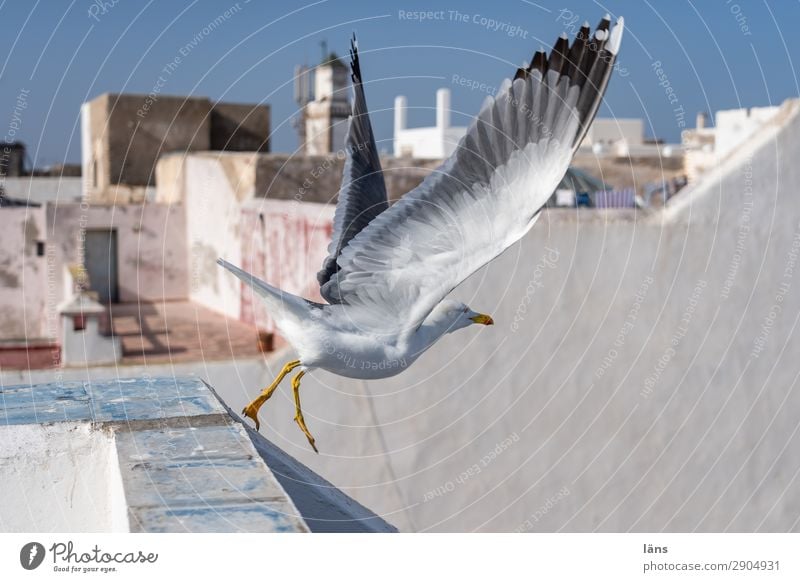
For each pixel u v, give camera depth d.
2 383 9.58
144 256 15.98
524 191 3.70
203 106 18.77
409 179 12.72
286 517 2.82
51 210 15.62
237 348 10.62
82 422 3.67
